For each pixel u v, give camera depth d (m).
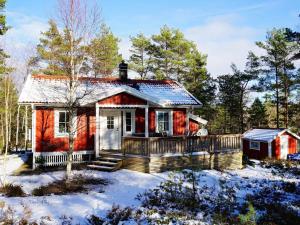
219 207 12.13
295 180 18.56
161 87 25.20
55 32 19.52
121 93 20.41
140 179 16.20
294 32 22.69
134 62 44.41
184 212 11.48
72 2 15.93
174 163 18.30
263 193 15.05
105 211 11.33
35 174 17.42
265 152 31.56
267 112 58.59
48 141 20.25
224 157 20.28
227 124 49.72
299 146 32.94
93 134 21.50
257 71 40.12
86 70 18.92
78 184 14.71
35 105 19.94
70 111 15.98
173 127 23.98
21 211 10.82
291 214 11.79
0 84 24.89
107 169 17.91
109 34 38.66
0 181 15.41
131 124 22.72
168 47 42.59
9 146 32.34
